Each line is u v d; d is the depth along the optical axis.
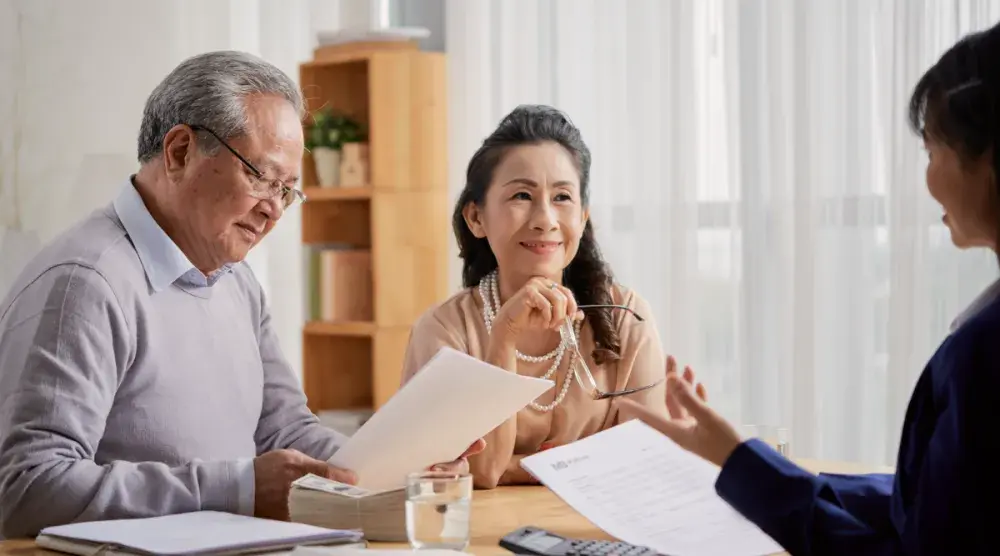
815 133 3.11
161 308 1.74
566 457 1.51
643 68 3.46
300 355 3.93
